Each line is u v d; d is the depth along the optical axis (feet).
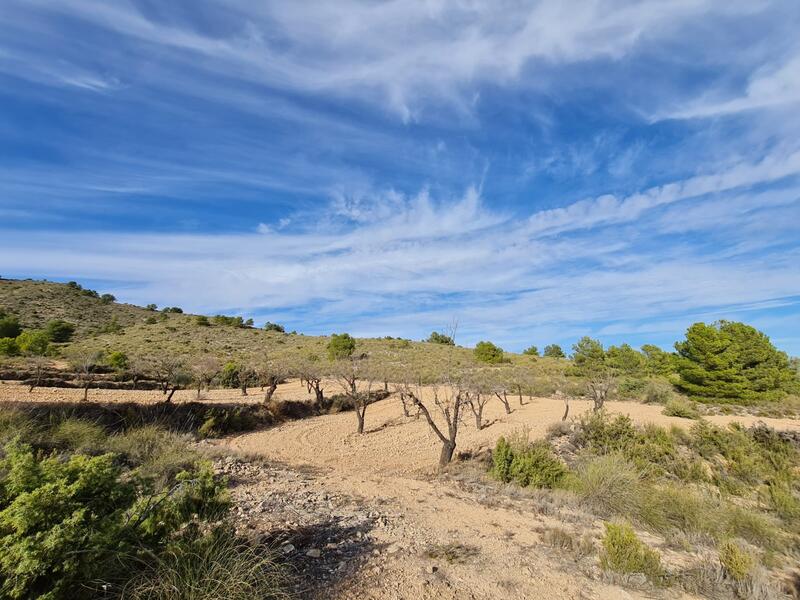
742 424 69.51
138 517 12.97
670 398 101.65
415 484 33.32
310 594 13.39
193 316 293.02
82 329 202.28
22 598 9.82
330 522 20.57
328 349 171.01
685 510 28.48
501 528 22.57
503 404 97.30
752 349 108.88
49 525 10.51
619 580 16.66
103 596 10.85
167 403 63.16
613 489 30.63
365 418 83.82
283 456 49.57
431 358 181.88
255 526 18.61
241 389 105.81
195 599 11.12
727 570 18.75
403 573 15.66
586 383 116.26
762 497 39.83
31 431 30.01
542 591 15.26
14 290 250.37
